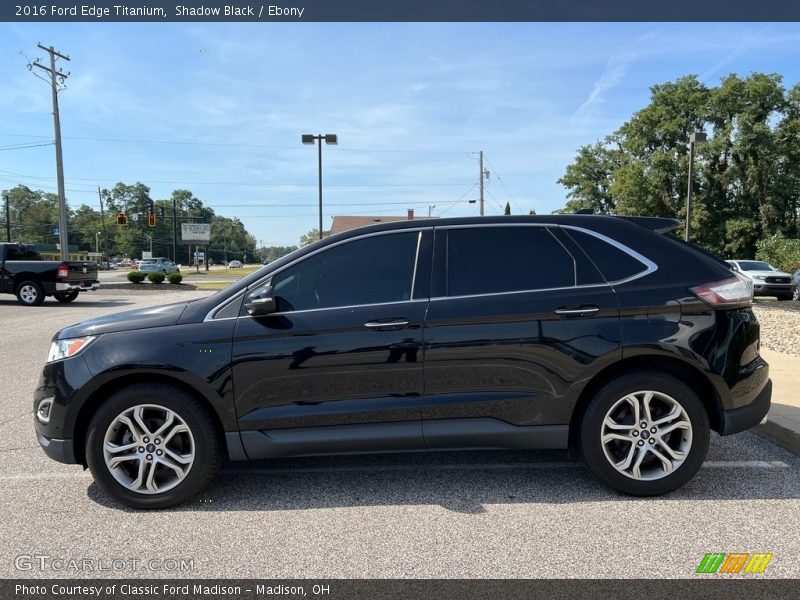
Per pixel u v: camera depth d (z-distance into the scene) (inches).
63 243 1218.6
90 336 141.6
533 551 116.9
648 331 138.5
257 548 120.1
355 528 128.5
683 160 1614.2
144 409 138.9
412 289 142.3
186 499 139.4
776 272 885.2
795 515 131.8
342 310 140.0
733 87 1573.6
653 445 139.9
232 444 139.1
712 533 123.4
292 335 137.9
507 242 146.6
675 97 1656.0
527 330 138.6
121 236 4734.3
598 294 140.6
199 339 137.9
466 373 139.0
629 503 139.1
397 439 139.7
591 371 138.6
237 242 6136.8
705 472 158.9
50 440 139.8
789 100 1603.1
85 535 126.6
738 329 141.5
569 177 2134.6
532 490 147.8
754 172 1609.3
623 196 1676.9
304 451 139.7
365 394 139.1
